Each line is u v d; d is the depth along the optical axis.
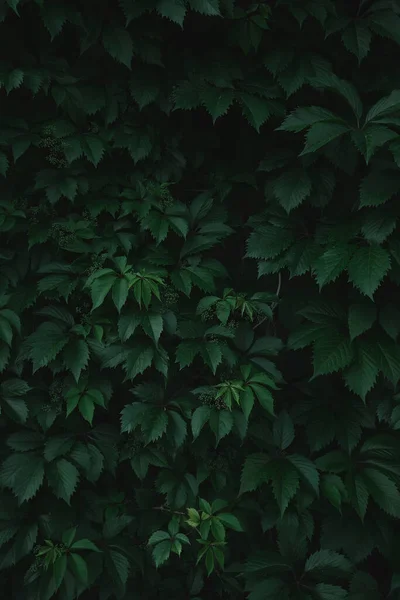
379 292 2.36
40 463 2.33
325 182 2.39
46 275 2.41
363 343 2.29
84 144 2.34
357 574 2.41
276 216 2.43
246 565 2.38
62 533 2.41
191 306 2.45
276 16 2.38
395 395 2.43
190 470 2.53
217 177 2.56
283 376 2.65
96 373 2.40
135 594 2.54
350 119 2.34
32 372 2.40
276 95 2.36
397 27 2.30
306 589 2.38
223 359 2.37
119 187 2.49
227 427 2.28
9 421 2.44
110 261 2.37
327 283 2.28
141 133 2.43
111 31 2.29
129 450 2.46
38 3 2.16
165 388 2.33
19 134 2.30
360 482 2.31
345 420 2.45
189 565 2.59
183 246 2.41
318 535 2.59
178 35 2.40
